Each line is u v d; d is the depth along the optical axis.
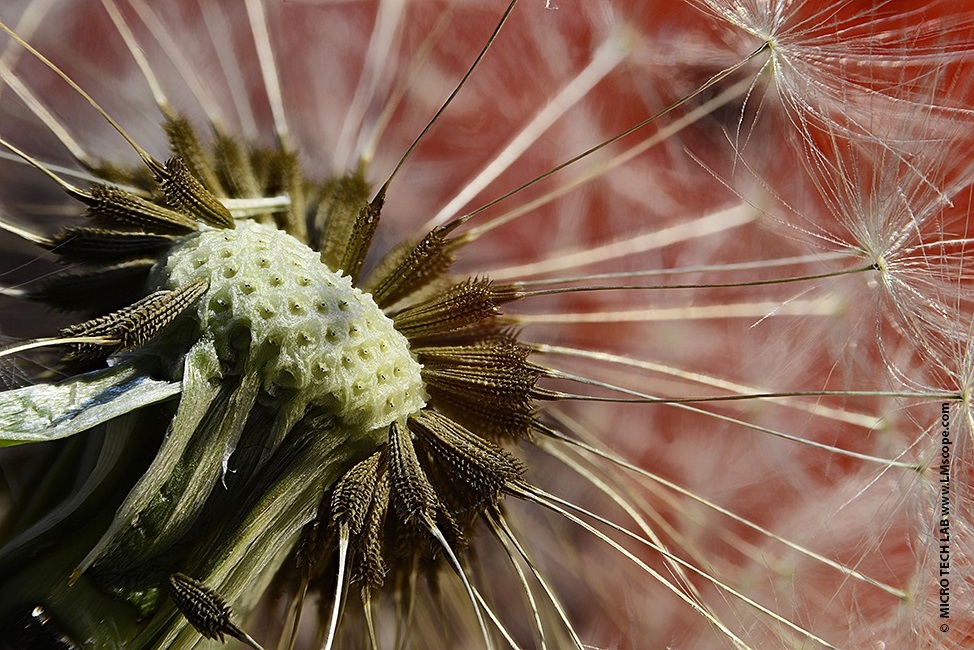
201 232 0.11
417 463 0.11
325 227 0.11
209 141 0.11
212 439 0.10
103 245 0.11
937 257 0.11
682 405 0.11
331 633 0.10
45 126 0.11
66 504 0.11
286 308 0.11
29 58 0.11
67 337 0.10
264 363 0.10
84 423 0.10
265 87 0.11
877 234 0.11
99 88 0.11
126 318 0.10
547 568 0.11
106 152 0.11
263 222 0.11
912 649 0.11
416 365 0.11
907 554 0.11
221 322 0.10
